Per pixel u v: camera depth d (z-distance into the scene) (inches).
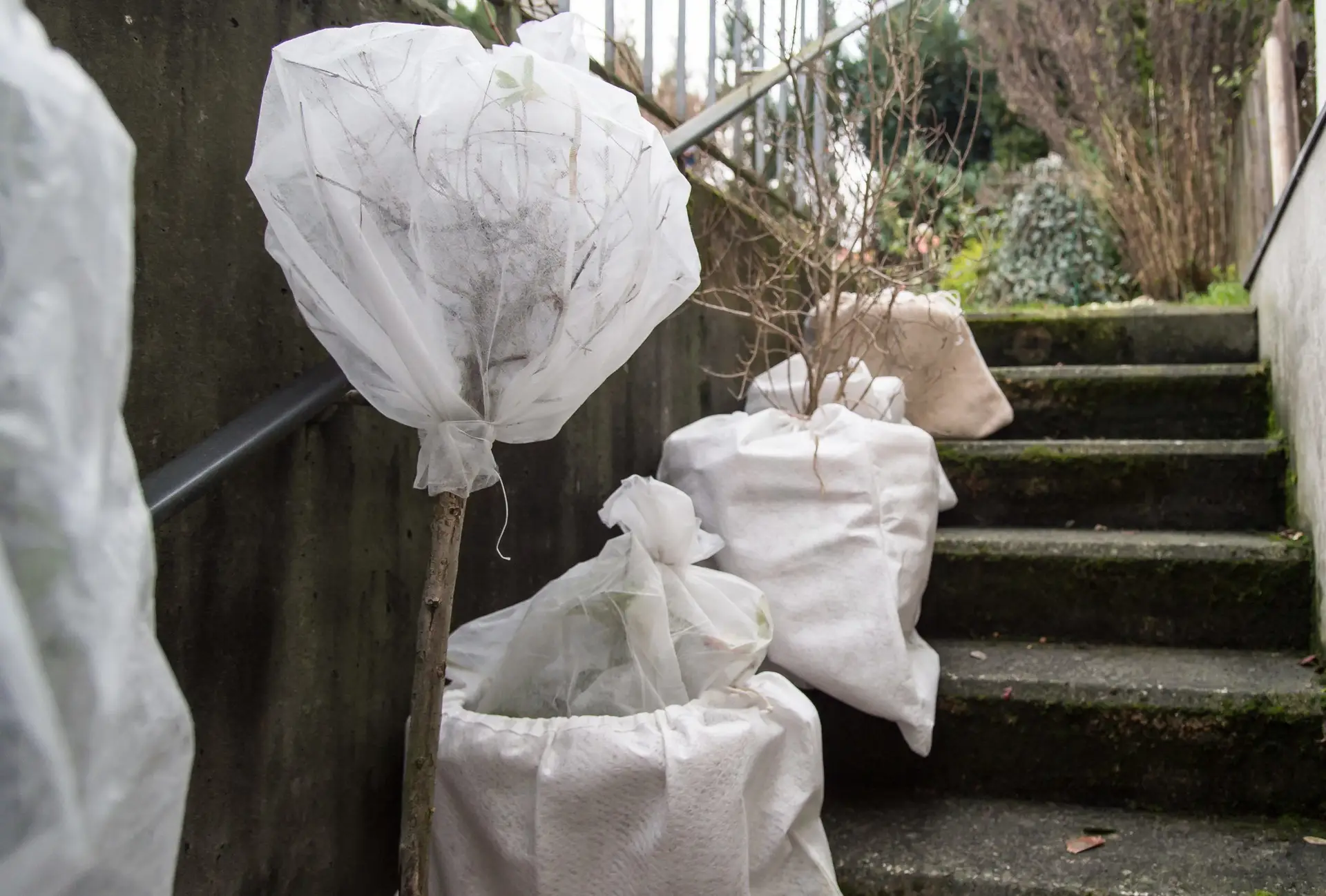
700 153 91.5
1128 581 75.8
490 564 56.6
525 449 60.6
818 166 98.1
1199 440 96.0
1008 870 53.7
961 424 101.8
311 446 42.7
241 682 38.8
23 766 16.0
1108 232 179.5
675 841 40.6
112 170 18.8
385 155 32.8
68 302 17.6
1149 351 112.3
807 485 62.6
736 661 48.5
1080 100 177.9
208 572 37.2
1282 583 72.5
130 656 18.7
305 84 32.7
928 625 80.0
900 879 53.7
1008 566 78.4
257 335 40.1
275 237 34.3
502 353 34.3
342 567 44.6
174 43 36.2
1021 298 181.6
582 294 34.6
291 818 41.4
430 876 44.3
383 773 47.6
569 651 48.3
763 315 91.2
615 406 71.9
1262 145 122.7
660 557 51.4
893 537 63.7
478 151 33.3
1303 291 78.7
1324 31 81.1
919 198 91.4
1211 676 65.2
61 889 16.8
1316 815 60.1
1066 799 64.1
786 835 45.8
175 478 32.1
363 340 34.0
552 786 40.9
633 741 41.4
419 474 35.7
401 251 33.1
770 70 89.3
